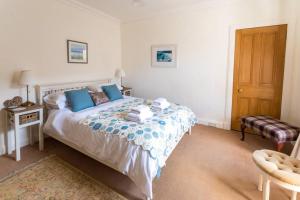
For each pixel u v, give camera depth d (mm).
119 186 1894
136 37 4504
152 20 4191
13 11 2490
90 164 2301
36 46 2820
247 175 2113
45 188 1831
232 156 2549
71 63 3438
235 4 3246
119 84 4746
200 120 3928
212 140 3088
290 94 2938
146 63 4453
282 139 2312
